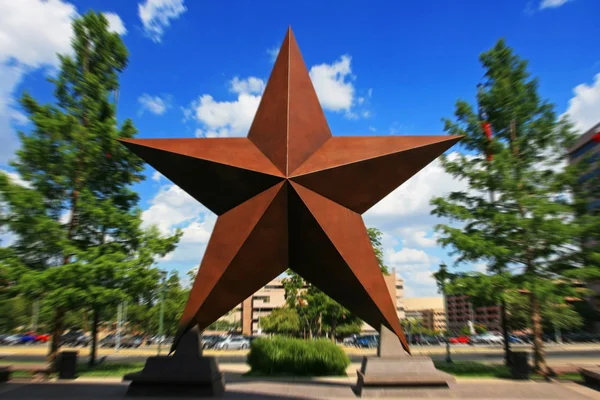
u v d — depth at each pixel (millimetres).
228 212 11266
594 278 16000
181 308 37688
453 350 37594
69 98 18531
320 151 11406
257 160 11203
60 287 15789
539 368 16844
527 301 19000
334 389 11906
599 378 11906
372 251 11359
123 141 10898
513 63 19125
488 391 11430
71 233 17938
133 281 16969
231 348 38500
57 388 12242
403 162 11352
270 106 11703
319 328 42969
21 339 50844
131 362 23812
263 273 11789
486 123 18609
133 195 19719
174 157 10984
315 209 10992
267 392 11297
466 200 18938
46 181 17547
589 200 16969
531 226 15992
